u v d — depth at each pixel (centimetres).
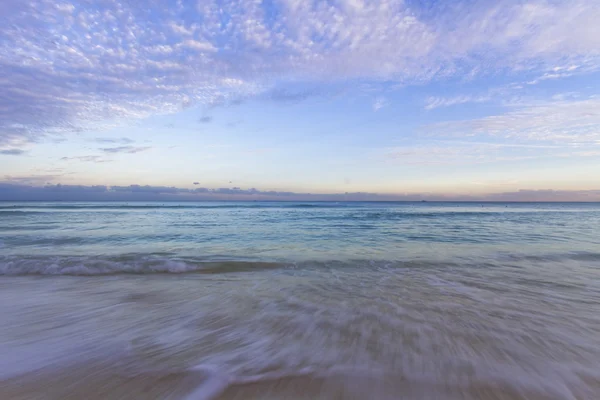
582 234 1625
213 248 1179
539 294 608
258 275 775
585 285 672
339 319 477
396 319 477
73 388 290
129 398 275
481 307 532
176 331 431
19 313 504
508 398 278
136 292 628
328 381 301
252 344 388
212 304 552
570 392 287
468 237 1505
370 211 4397
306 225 2150
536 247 1191
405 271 812
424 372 320
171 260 904
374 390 287
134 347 380
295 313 505
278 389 287
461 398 277
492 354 361
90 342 395
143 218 2831
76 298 586
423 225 2167
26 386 293
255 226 2088
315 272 804
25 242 1341
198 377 309
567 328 440
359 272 802
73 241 1377
